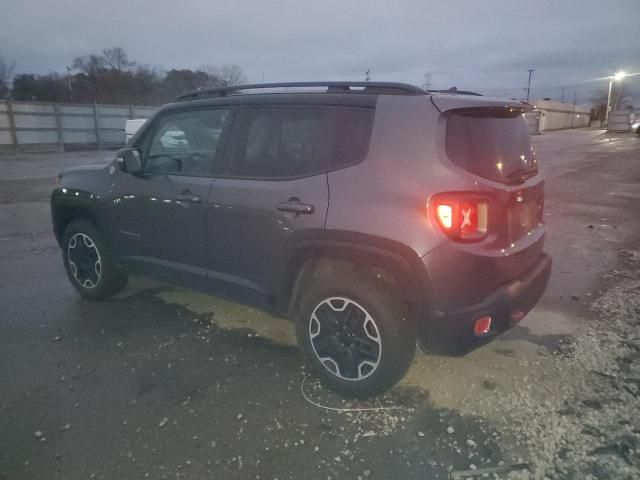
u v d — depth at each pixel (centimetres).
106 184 404
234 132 335
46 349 353
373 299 270
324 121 296
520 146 310
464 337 259
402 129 269
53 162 1859
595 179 1323
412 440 256
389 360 272
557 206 927
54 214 450
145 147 388
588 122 8875
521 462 240
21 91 5144
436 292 253
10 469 236
